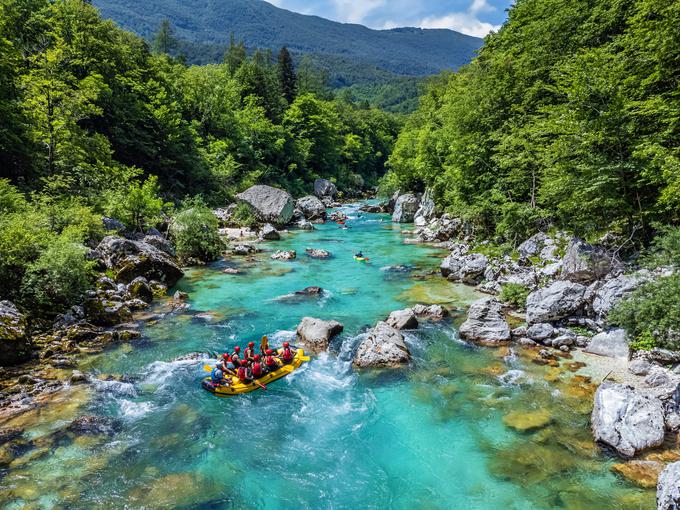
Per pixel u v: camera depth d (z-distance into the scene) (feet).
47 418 35.60
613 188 55.36
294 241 120.88
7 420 34.91
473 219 101.24
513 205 80.28
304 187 242.17
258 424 36.70
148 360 47.62
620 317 43.80
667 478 23.75
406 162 177.58
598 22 79.56
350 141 320.09
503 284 66.44
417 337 52.90
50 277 53.83
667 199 47.80
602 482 27.94
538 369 43.37
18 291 53.36
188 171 165.37
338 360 48.34
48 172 96.73
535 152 79.30
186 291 73.26
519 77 93.40
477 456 31.45
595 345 45.42
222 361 44.73
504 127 93.56
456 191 109.19
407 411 37.86
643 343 42.42
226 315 61.93
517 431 33.91
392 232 135.95
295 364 46.65
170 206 126.41
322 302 67.36
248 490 28.86
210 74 245.24
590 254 53.36
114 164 113.60
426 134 148.36
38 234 59.67
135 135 148.15
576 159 59.72
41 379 41.63
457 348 49.70
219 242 100.01
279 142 228.43
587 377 40.88
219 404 39.70
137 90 156.35
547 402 37.50
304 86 385.50
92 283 63.21
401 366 45.96
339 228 145.38
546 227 75.82
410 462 31.42
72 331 50.90
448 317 59.52
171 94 188.44
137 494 28.09
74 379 41.75
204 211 101.45
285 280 80.18
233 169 187.42
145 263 72.28
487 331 51.42
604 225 60.90
